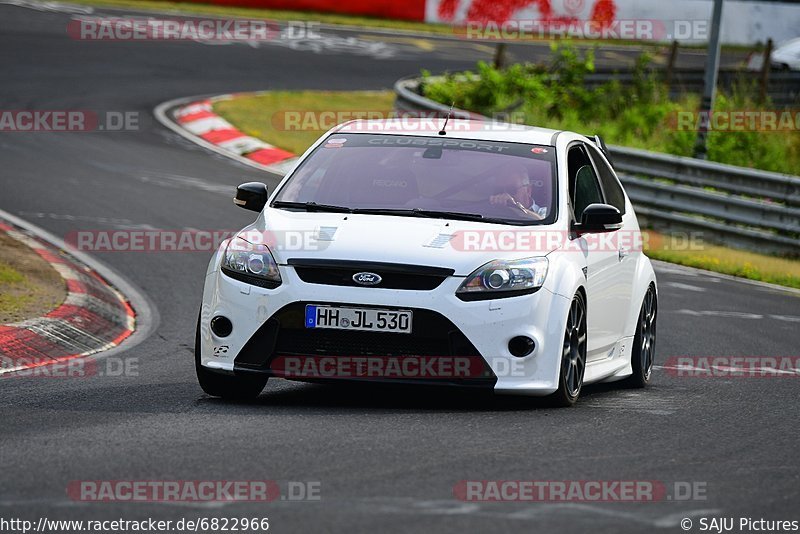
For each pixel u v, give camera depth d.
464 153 28.19
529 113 95.88
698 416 26.02
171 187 65.56
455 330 24.12
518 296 24.45
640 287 31.25
